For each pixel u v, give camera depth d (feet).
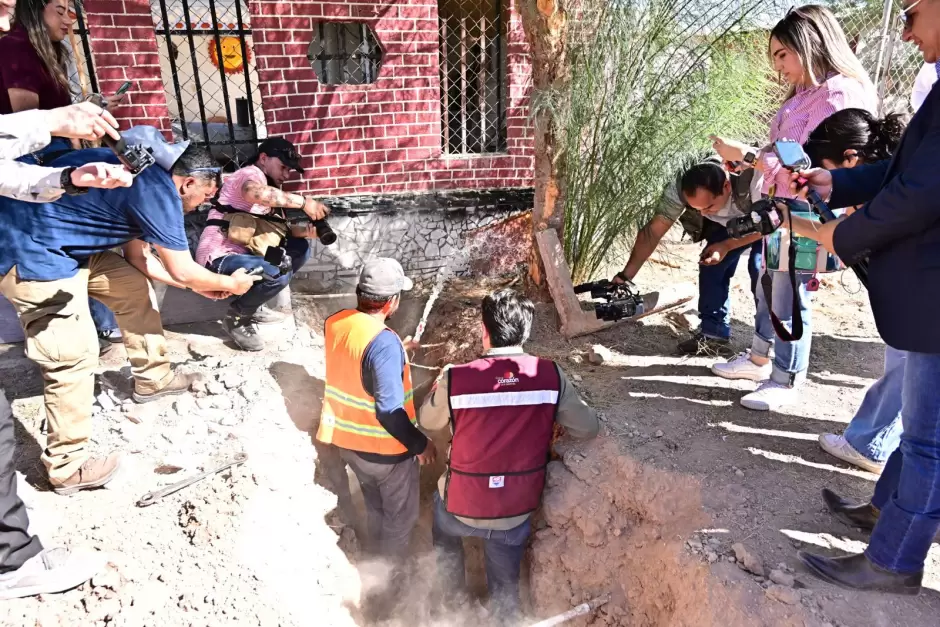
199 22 17.29
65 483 9.66
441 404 9.65
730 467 9.69
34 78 9.46
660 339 14.06
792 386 11.16
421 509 12.85
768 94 14.96
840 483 9.32
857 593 7.30
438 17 17.70
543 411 9.59
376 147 16.90
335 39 19.79
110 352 13.12
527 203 18.38
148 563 8.77
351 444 10.37
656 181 14.38
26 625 7.70
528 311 9.66
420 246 17.85
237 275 10.78
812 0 14.82
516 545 10.18
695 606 7.99
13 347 13.61
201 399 11.70
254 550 9.20
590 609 9.90
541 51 12.92
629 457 9.95
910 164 5.80
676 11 13.28
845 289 16.22
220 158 16.42
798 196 7.41
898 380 8.83
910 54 18.29
